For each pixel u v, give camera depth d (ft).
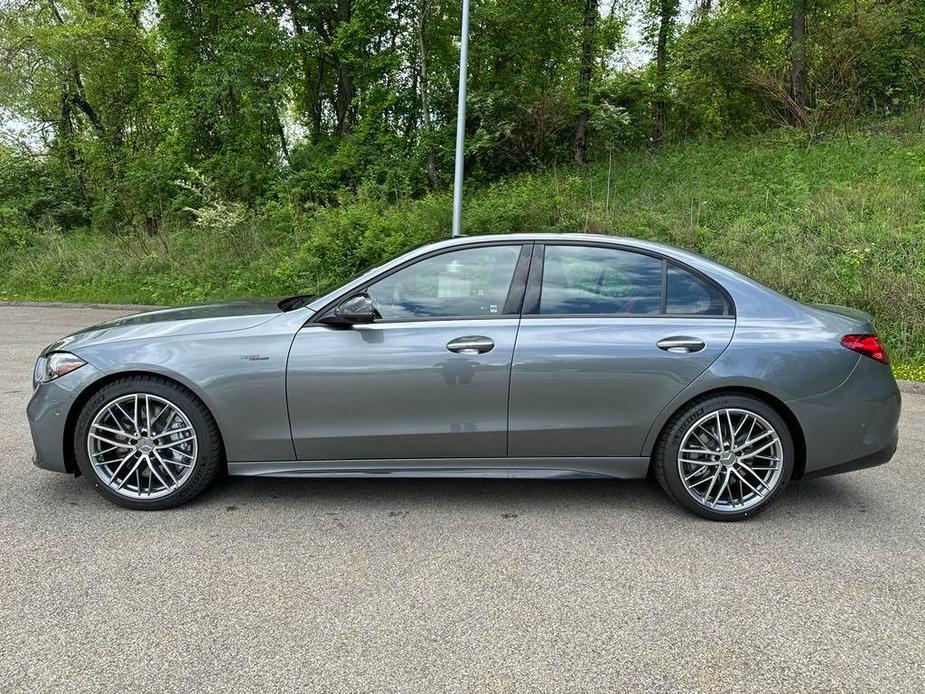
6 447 15.25
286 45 64.39
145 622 8.48
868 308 28.71
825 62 57.47
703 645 8.14
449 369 11.48
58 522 11.41
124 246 56.03
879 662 7.84
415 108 62.90
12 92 71.36
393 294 11.89
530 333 11.59
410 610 8.86
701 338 11.57
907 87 57.11
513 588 9.46
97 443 11.78
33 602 8.91
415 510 12.20
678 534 11.31
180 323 12.14
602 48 66.59
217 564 10.04
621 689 7.32
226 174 62.80
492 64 62.95
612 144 64.49
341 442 11.74
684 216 41.55
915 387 23.06
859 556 10.57
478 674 7.54
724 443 11.77
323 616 8.68
